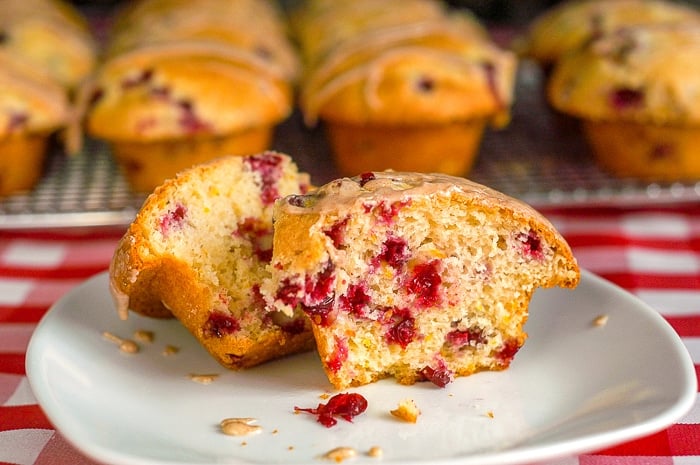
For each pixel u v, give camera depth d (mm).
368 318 319
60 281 421
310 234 306
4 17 606
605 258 425
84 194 494
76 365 320
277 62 565
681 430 309
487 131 589
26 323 382
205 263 333
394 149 504
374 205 310
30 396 333
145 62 501
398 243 317
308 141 567
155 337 346
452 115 488
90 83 505
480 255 321
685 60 482
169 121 480
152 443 286
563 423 295
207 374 327
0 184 487
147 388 318
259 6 703
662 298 388
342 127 505
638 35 503
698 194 466
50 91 504
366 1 663
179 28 578
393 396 315
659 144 484
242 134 501
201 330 331
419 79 494
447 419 302
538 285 325
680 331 362
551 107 562
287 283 309
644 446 303
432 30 523
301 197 320
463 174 513
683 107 470
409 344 322
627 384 303
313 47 626
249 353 327
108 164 541
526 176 503
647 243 441
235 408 310
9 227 448
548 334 336
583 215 472
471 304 323
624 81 484
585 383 312
